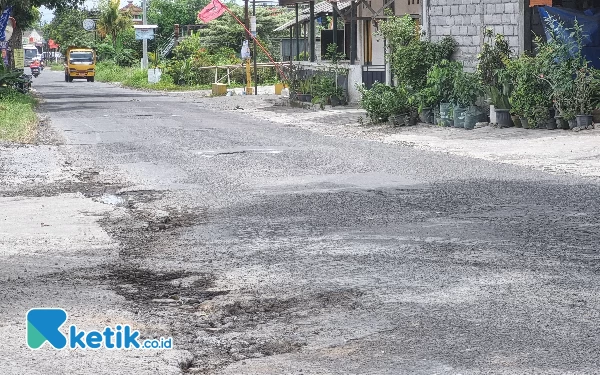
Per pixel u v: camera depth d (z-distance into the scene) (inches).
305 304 296.8
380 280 322.3
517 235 393.7
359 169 627.5
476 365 233.3
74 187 580.7
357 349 249.8
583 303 286.7
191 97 1776.6
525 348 245.1
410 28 1072.8
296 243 392.5
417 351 245.8
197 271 349.7
